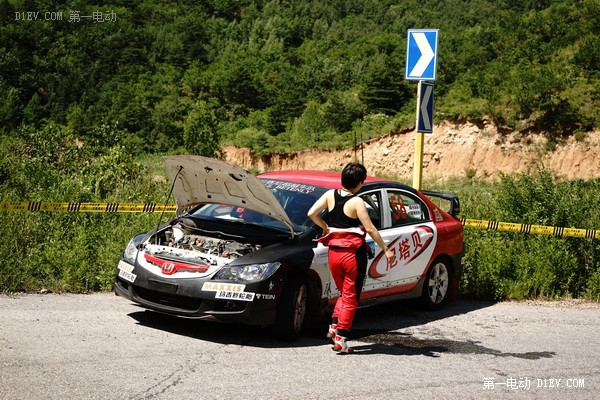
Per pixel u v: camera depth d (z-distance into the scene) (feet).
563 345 22.99
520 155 160.25
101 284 27.32
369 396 16.37
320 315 22.39
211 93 492.54
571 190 36.06
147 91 513.86
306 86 513.45
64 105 521.24
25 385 15.39
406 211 26.66
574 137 155.33
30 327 20.52
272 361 18.86
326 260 22.29
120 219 32.63
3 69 551.59
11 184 39.01
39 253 28.53
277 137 269.03
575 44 191.93
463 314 27.48
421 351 21.22
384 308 27.86
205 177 22.38
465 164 167.02
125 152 48.52
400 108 338.13
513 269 32.48
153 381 16.31
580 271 33.55
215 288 20.25
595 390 18.13
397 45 606.55
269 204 21.57
